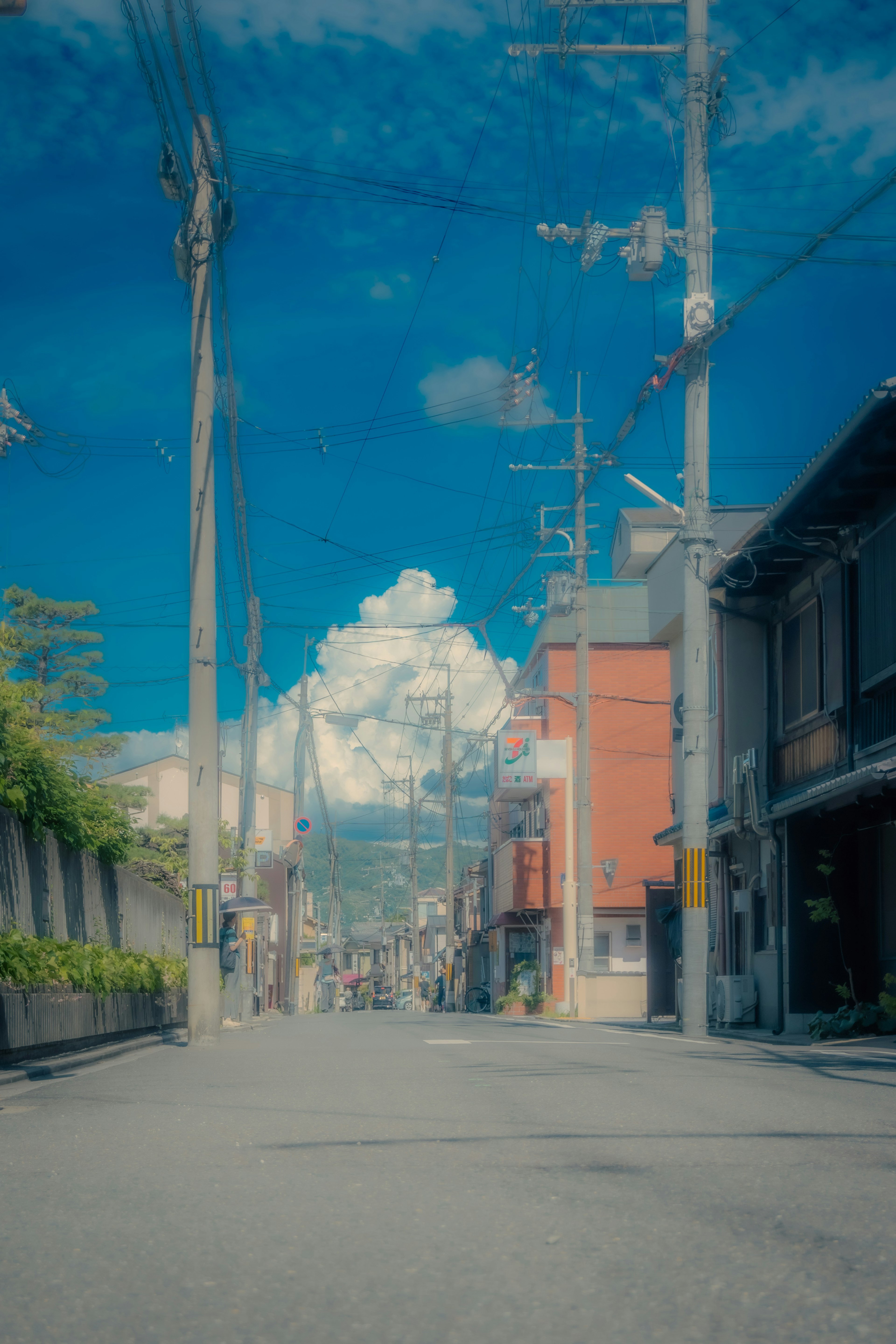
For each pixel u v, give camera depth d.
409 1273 3.01
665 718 41.78
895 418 13.45
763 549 18.14
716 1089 7.83
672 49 17.28
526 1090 7.77
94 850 15.38
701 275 17.27
